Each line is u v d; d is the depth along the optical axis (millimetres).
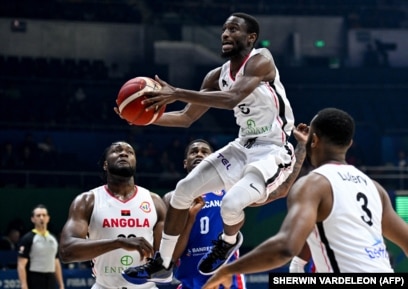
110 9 21719
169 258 5148
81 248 5641
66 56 21016
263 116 4918
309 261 4789
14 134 18250
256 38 4953
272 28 22641
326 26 22719
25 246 9469
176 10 22406
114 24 21453
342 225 3422
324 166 3570
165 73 21484
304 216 3332
